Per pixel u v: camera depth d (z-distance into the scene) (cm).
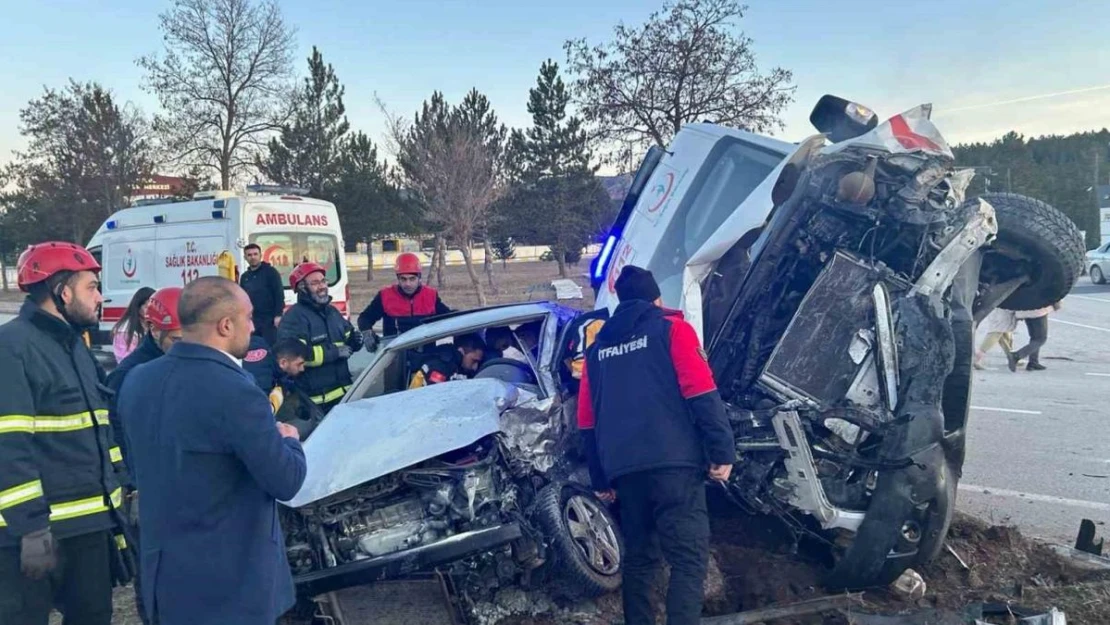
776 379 417
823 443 407
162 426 267
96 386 341
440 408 444
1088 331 1499
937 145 400
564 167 2905
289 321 627
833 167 409
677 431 362
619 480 372
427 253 4581
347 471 411
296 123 3275
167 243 1241
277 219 1210
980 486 613
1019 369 1117
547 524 418
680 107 1623
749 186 490
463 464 430
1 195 3494
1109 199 6228
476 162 2191
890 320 402
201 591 263
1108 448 700
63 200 3144
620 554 438
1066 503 567
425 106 2480
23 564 301
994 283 495
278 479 269
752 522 486
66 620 337
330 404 635
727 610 418
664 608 412
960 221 398
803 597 419
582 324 495
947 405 407
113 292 1326
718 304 447
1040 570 437
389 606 454
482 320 552
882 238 420
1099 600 395
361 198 3191
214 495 266
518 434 436
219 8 3272
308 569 413
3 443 299
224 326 279
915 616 379
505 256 4081
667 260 507
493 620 418
